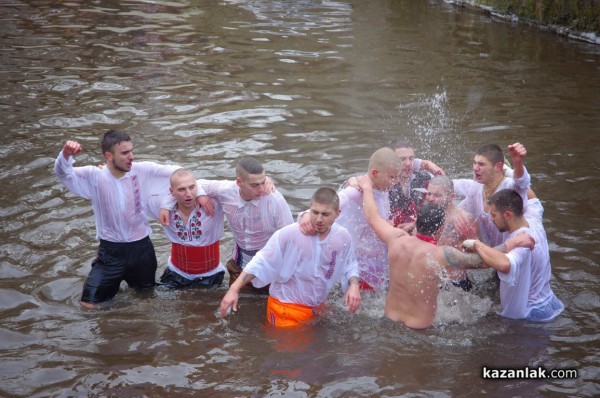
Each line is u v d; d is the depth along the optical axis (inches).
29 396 225.5
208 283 301.1
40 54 622.5
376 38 690.8
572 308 277.0
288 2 855.1
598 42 669.9
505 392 228.1
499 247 261.7
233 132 454.3
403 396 225.8
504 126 466.3
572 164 406.9
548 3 716.7
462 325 266.2
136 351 251.0
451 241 281.0
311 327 267.3
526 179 282.7
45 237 326.6
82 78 559.8
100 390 228.8
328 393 227.0
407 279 264.1
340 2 858.1
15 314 271.6
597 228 335.0
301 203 356.5
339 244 264.2
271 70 587.8
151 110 492.1
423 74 578.9
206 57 623.8
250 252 292.7
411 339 257.9
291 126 466.0
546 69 593.6
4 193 364.5
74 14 776.9
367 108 500.7
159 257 320.2
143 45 660.1
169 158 411.2
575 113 491.8
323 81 561.0
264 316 276.4
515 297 264.8
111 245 285.6
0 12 780.0
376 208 276.2
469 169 396.8
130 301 287.7
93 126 460.4
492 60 618.5
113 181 281.9
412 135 450.0
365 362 243.9
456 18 773.9
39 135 442.3
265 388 229.8
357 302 261.1
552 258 309.9
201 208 289.6
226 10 809.5
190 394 226.8
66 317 271.7
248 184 275.1
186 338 259.9
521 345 253.9
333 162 407.5
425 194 296.2
